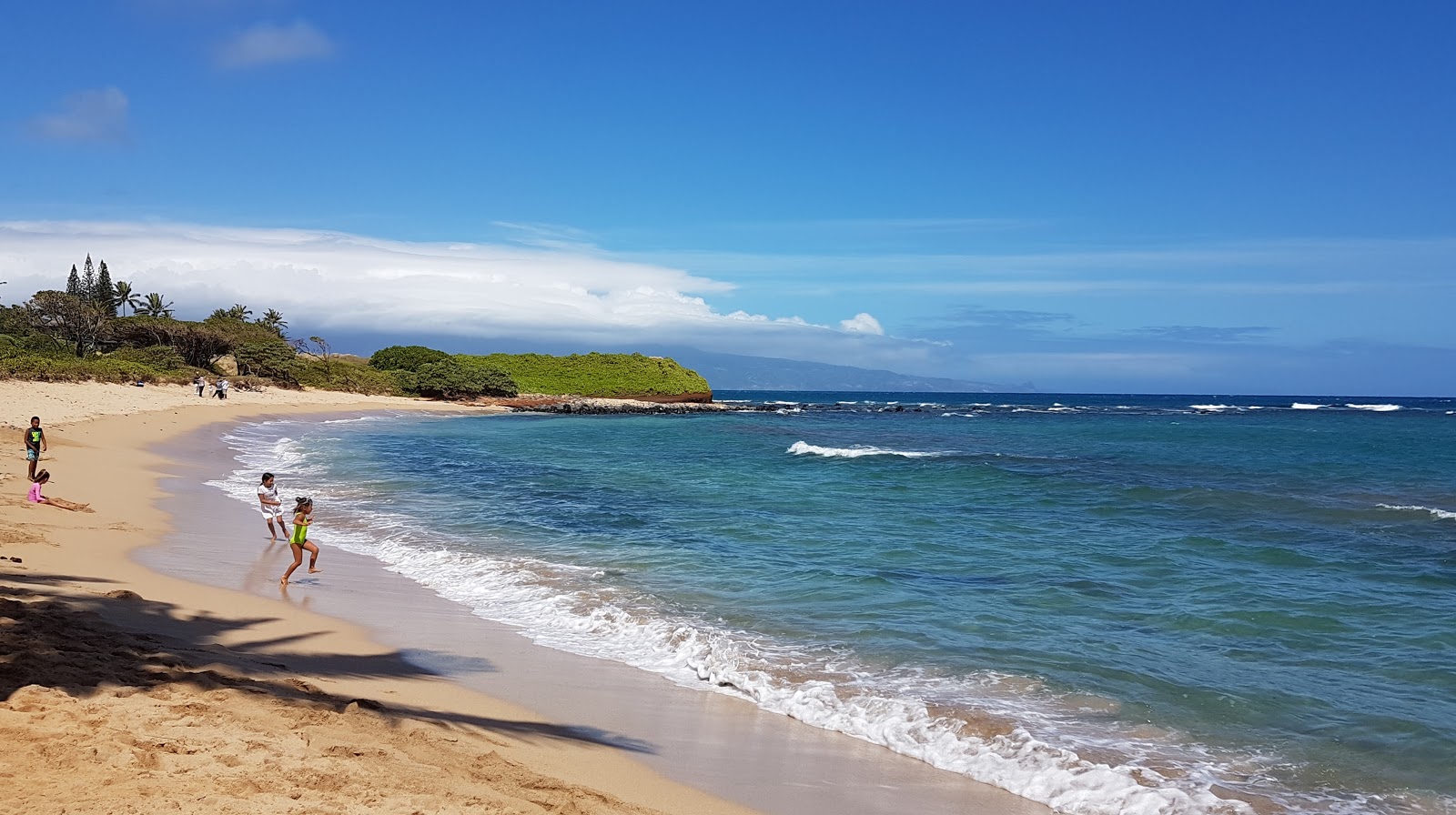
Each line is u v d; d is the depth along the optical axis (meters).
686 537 17.44
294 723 6.01
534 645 10.12
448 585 13.12
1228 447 48.22
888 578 13.66
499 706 7.82
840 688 8.68
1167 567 14.75
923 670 9.21
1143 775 6.81
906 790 6.58
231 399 63.59
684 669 9.46
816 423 78.62
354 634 9.97
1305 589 13.08
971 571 14.31
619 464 34.19
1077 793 6.56
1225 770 6.94
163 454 28.67
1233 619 11.31
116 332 79.81
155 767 4.79
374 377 88.19
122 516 16.64
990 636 10.52
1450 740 7.48
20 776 4.41
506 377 95.81
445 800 4.97
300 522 12.81
